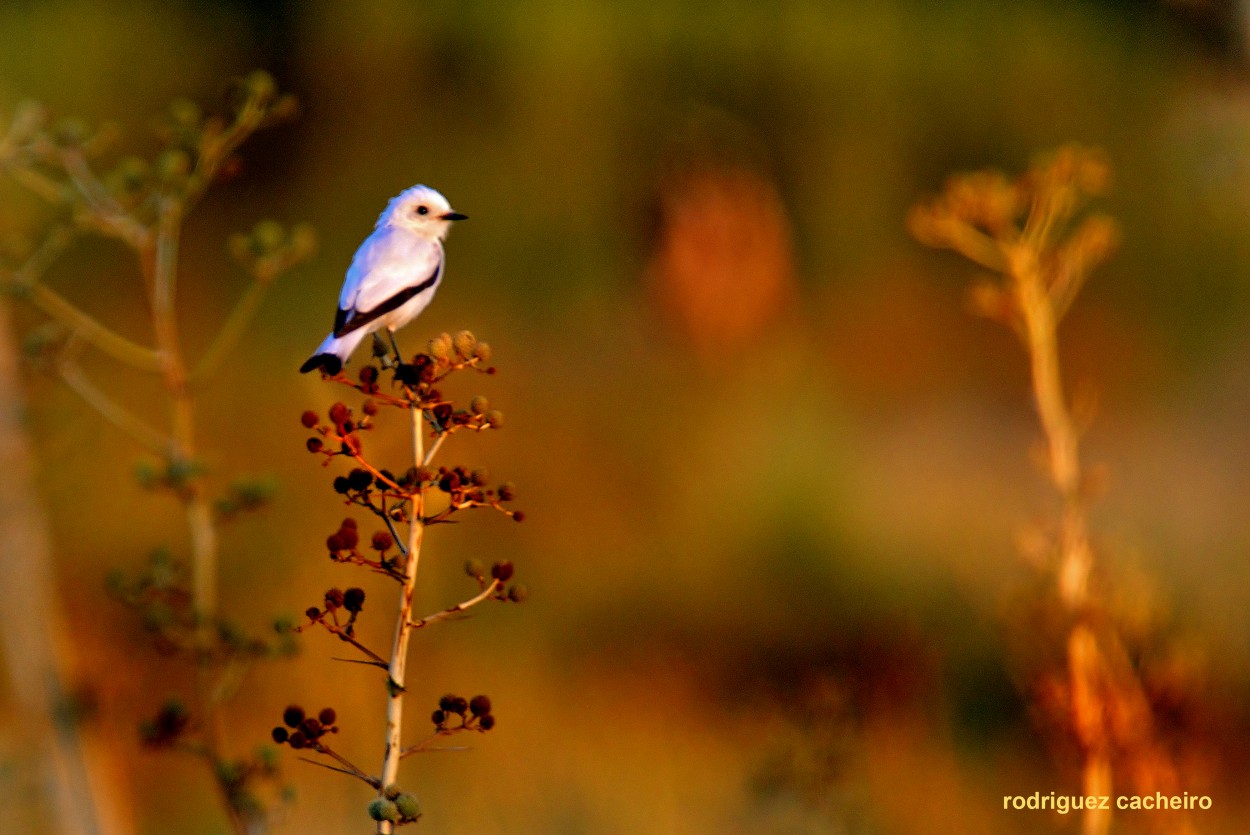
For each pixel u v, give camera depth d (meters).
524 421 16.75
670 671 13.25
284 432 12.80
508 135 23.75
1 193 7.84
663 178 21.55
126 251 16.39
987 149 26.75
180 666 8.48
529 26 24.66
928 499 15.98
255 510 6.35
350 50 24.81
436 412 4.02
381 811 3.66
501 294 21.12
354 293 5.61
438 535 14.98
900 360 22.61
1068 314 23.36
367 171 23.73
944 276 24.14
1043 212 8.00
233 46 25.17
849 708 9.00
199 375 6.66
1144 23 27.78
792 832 8.25
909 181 26.02
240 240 6.74
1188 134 26.70
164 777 8.91
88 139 6.94
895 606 13.87
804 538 15.25
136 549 10.59
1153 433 20.12
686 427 17.05
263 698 9.77
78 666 7.12
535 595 14.57
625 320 20.30
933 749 10.09
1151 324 24.03
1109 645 7.13
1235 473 17.06
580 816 9.87
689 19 25.33
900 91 26.53
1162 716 7.11
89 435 10.55
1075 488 7.39
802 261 23.92
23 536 6.96
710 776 10.65
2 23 22.94
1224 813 8.75
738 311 20.53
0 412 6.97
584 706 12.75
